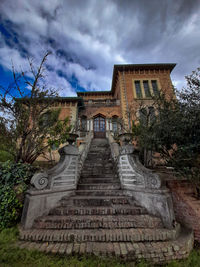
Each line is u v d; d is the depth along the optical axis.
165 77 14.25
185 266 2.08
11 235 2.55
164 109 4.16
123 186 4.21
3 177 3.33
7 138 4.58
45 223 2.86
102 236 2.46
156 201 3.13
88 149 9.09
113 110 15.55
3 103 4.50
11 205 3.04
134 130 6.80
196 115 2.90
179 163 3.21
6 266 1.88
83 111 15.69
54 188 3.59
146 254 2.15
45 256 2.08
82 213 3.21
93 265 1.93
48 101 5.43
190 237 2.64
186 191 3.39
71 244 2.35
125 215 3.13
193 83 3.34
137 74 14.67
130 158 4.12
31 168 4.09
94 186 4.40
